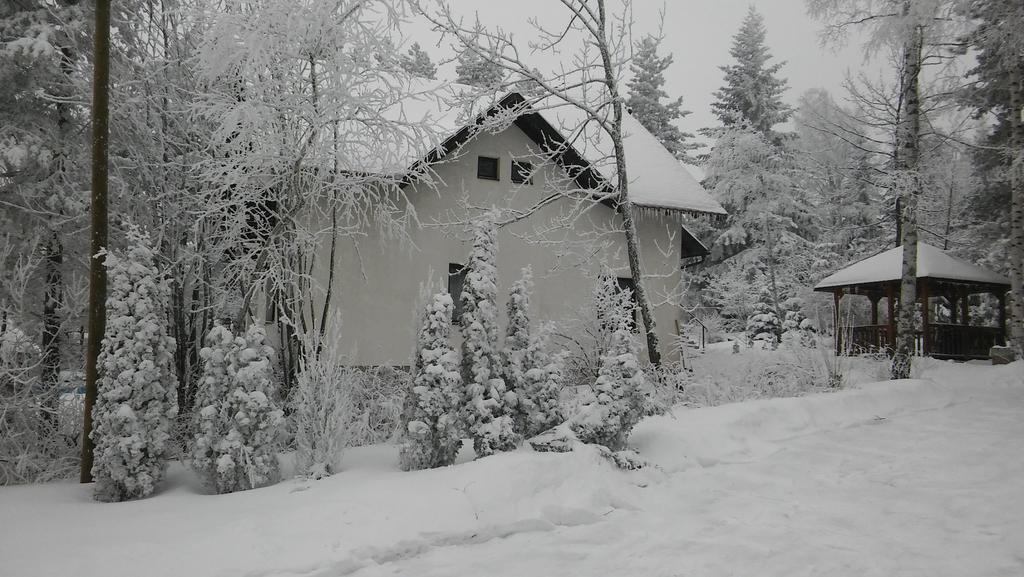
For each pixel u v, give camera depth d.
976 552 4.97
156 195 12.16
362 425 9.41
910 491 6.68
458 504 5.98
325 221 13.99
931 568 4.72
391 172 11.58
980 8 16.00
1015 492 6.38
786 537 5.54
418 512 5.79
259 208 12.23
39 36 11.48
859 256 33.56
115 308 7.36
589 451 7.20
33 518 5.95
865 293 24.58
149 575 4.58
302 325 11.25
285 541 5.18
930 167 19.20
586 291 17.20
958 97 16.72
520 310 8.59
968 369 16.08
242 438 7.07
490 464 6.64
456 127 13.88
